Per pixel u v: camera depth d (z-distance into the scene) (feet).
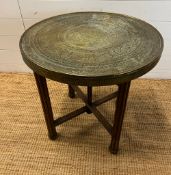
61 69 3.04
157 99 5.45
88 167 4.08
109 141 4.50
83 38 3.68
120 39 3.64
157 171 4.02
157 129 4.74
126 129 4.74
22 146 4.45
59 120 4.46
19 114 5.13
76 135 4.63
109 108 5.23
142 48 3.41
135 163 4.13
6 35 5.74
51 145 4.45
